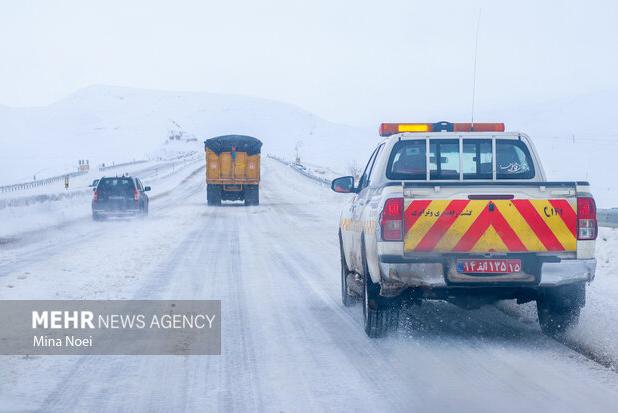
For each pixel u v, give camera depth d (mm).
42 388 6793
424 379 7066
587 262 8117
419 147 9625
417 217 8078
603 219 21047
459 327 9531
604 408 6125
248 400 6406
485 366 7562
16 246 21109
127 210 32906
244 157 46156
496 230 8078
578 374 7219
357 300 11133
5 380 7059
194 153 187750
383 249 8062
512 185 8125
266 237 24656
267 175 97625
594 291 11953
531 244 8078
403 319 9961
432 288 8094
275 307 11148
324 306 11281
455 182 8125
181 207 45406
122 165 113188
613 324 9320
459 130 9938
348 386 6840
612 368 7441
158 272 15125
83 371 7406
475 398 6426
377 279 8359
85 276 14320
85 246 20906
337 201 51375
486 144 9562
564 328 8727
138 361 7816
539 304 8812
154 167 114250
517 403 6273
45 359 7891
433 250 8070
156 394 6594
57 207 37188
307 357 7992
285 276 14734
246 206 46500
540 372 7316
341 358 7941
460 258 8070
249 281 13945
